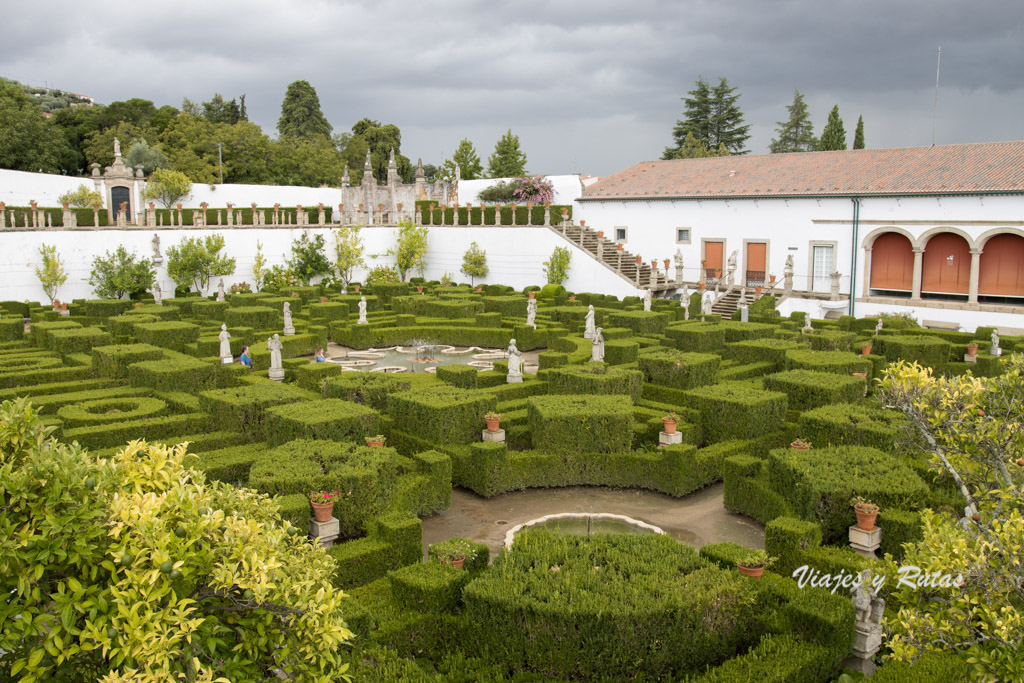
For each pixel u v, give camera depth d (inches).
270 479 485.7
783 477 544.7
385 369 1127.0
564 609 345.7
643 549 413.1
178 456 275.0
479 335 1349.7
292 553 276.5
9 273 1557.6
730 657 373.7
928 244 1562.5
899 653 320.8
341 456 534.9
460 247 2148.1
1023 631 286.4
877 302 1563.7
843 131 2837.1
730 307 1646.2
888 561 353.1
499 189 2250.2
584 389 770.8
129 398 768.3
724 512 605.0
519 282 2033.7
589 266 1863.9
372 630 368.2
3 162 2303.2
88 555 220.7
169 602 222.1
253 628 243.8
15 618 216.8
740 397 712.4
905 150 1690.5
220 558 238.2
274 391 719.7
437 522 579.8
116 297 1679.4
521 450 688.4
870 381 893.8
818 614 366.6
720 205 1796.3
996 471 409.4
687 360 868.6
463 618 378.6
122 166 2257.6
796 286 1694.1
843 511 490.3
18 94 2500.0
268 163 3070.9
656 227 1924.2
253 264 1934.1
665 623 348.5
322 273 2027.6
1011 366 441.4
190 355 1077.1
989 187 1412.4
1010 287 1461.6
